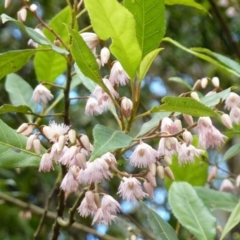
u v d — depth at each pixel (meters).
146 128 0.46
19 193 0.77
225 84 0.85
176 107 0.41
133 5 0.44
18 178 0.94
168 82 1.06
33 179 0.98
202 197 0.56
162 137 0.43
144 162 0.43
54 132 0.43
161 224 0.45
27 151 0.48
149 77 1.05
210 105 0.44
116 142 0.39
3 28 1.00
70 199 0.89
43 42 0.47
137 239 0.60
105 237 0.68
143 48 0.45
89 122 0.94
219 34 0.90
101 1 0.41
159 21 0.44
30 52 0.48
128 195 0.43
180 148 0.43
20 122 0.77
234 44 0.76
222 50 0.92
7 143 0.48
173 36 0.91
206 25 0.91
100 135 0.39
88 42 0.46
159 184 0.87
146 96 1.02
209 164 0.57
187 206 0.51
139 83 0.44
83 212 0.43
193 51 0.52
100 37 0.43
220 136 0.43
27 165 0.48
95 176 0.41
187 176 0.58
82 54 0.42
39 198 0.97
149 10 0.44
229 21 0.95
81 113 0.95
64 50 0.48
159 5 0.44
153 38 0.45
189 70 1.02
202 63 0.99
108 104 0.44
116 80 0.44
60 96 0.59
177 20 0.92
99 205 0.43
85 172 0.41
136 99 0.44
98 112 0.45
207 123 0.43
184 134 0.43
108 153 0.42
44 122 0.74
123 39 0.42
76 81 0.59
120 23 0.42
